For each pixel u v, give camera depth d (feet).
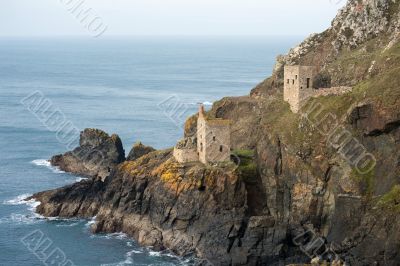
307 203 510.58
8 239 532.73
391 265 439.22
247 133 602.85
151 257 497.87
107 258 495.82
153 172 542.16
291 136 538.88
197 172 514.68
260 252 487.20
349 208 486.38
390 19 638.94
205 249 495.82
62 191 596.29
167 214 515.91
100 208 575.38
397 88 494.18
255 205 531.09
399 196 457.68
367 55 602.44
